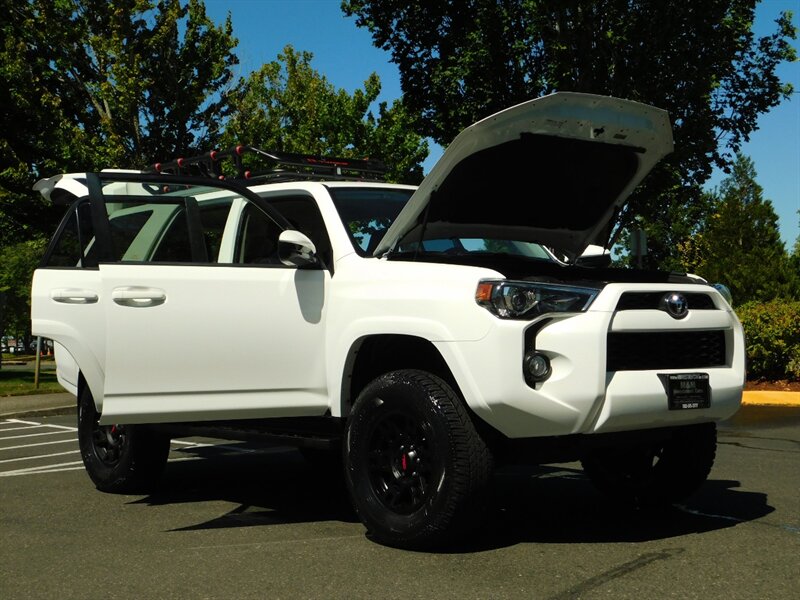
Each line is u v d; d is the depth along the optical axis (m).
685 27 18.56
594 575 3.91
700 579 3.84
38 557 4.46
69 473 7.46
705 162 20.20
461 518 4.19
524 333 4.15
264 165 22.59
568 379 4.16
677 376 4.45
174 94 20.09
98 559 4.39
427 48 21.19
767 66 20.23
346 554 4.34
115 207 5.21
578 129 4.83
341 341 4.80
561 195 5.42
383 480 4.54
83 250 5.49
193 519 5.34
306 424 5.20
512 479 6.62
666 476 5.28
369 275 4.77
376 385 4.53
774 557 4.21
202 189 5.50
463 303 4.26
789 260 35.12
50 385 19.62
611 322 4.24
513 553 4.31
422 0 20.39
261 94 26.83
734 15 19.05
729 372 4.74
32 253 56.75
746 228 46.88
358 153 25.83
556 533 4.77
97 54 19.64
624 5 17.97
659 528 4.89
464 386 4.21
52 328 5.27
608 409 4.21
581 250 6.00
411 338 4.58
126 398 4.82
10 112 21.50
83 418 6.53
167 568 4.17
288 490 6.38
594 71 18.88
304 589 3.77
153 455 6.12
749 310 16.16
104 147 19.50
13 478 7.21
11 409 14.49
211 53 20.61
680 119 19.56
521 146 4.81
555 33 18.70
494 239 5.67
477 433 4.23
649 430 4.68
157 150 20.44
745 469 7.05
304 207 5.46
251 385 4.91
